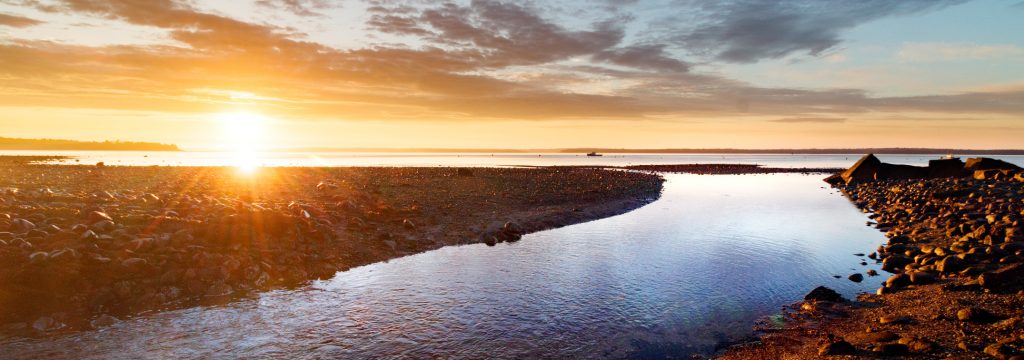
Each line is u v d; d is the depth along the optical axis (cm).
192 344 980
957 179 4397
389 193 3127
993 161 5059
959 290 1213
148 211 1750
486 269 1559
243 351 955
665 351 973
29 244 1215
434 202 2761
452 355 952
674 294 1312
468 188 3653
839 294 1282
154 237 1379
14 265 1121
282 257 1499
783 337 1018
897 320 1035
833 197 4047
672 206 3278
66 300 1098
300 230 1703
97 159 10850
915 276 1330
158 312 1134
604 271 1540
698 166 10775
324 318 1130
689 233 2206
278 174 4838
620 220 2592
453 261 1662
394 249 1786
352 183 3741
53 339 979
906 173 5425
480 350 973
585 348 987
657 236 2127
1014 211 2298
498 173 5691
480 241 1970
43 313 1057
